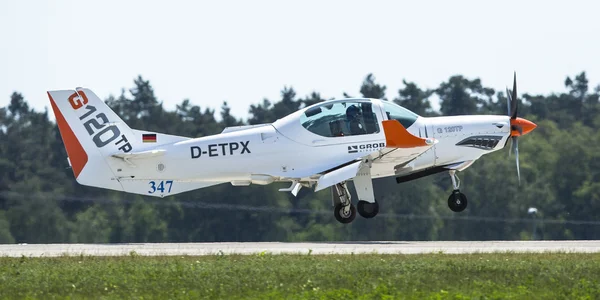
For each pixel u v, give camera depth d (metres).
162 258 69.19
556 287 55.31
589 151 194.25
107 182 86.56
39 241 181.50
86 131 86.00
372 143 87.00
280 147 86.81
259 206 188.50
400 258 68.38
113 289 54.72
